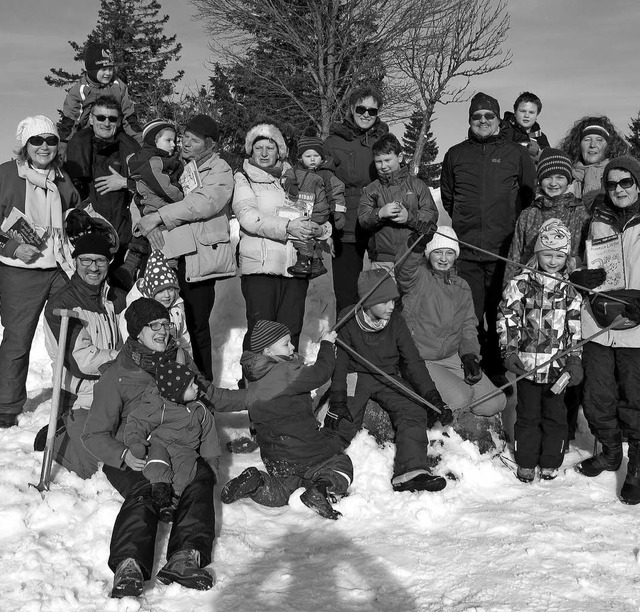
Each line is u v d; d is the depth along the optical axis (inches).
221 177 197.8
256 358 165.2
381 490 167.9
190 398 150.1
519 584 128.0
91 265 176.7
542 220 195.8
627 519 155.5
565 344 179.2
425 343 191.6
